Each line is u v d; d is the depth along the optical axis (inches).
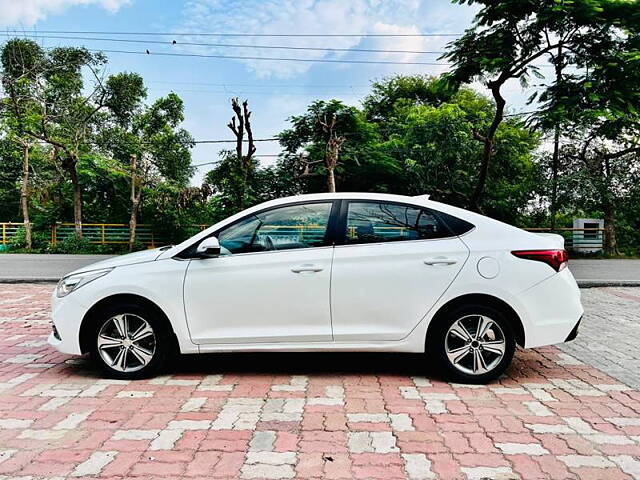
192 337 175.9
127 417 146.9
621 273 554.9
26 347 227.3
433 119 932.0
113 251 994.7
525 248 174.4
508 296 170.7
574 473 115.3
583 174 847.1
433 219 179.6
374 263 173.9
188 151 1200.2
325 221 180.7
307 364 199.8
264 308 174.6
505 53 455.8
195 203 1016.9
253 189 924.6
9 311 314.8
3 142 1104.2
